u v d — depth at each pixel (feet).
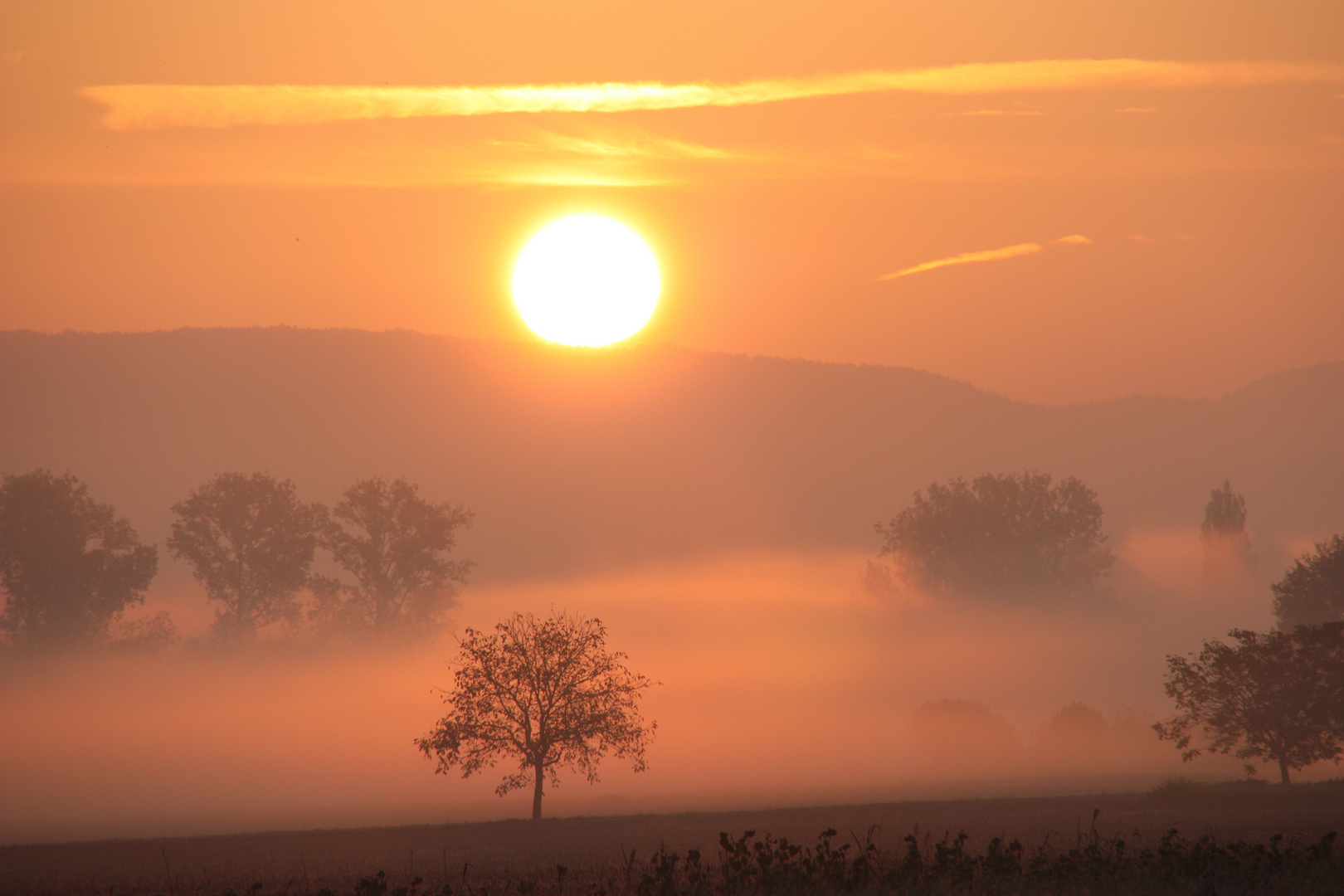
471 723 231.71
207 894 113.39
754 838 160.15
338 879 122.31
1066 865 89.66
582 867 125.90
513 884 108.17
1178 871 87.97
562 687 233.14
